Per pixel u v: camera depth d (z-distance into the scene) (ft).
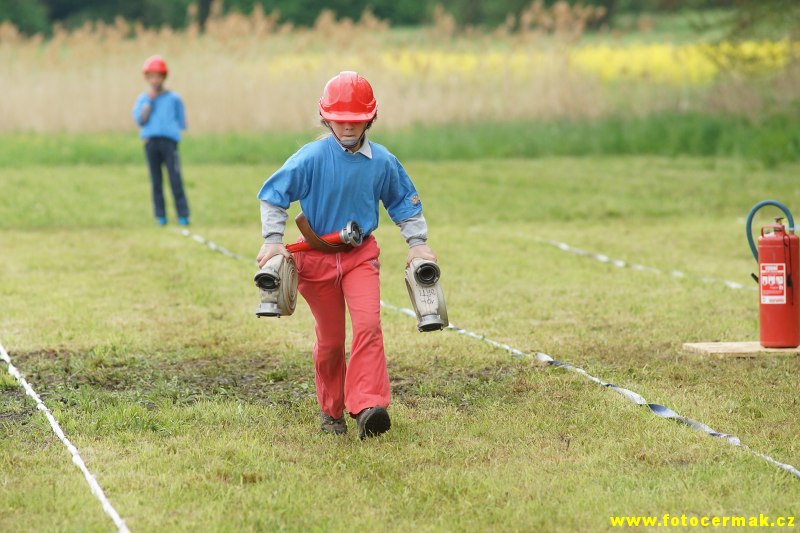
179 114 136.05
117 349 71.56
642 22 300.81
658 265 105.91
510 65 243.81
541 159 212.43
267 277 49.08
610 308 84.58
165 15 522.88
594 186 169.78
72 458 48.85
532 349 70.90
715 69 256.93
